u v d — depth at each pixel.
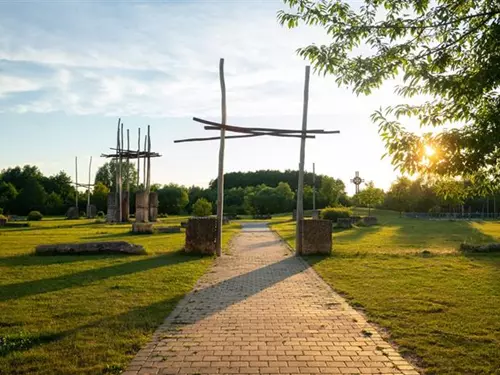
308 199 74.81
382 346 5.81
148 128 44.56
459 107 4.57
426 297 8.76
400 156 4.53
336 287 10.07
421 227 36.34
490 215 65.50
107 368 4.98
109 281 10.69
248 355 5.47
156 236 26.66
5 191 80.06
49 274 11.76
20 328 6.55
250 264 14.28
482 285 10.02
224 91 16.81
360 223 39.09
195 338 6.17
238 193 83.94
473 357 5.33
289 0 5.23
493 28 4.13
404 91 4.92
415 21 4.73
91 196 81.88
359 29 4.97
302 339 6.14
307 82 17.25
